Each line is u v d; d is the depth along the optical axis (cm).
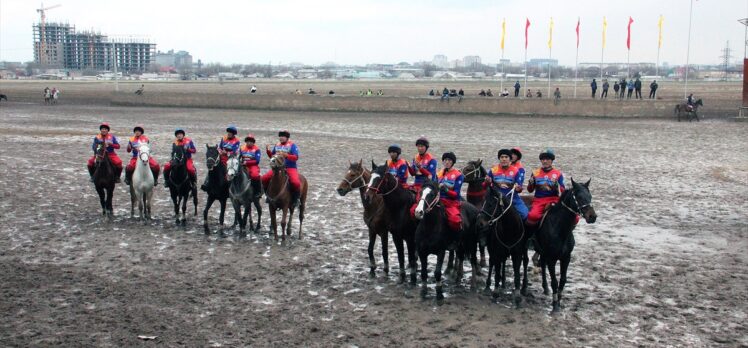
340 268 1695
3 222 2153
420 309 1392
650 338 1245
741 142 4412
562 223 1319
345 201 2553
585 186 1311
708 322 1330
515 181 1400
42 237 1970
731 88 11550
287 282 1573
